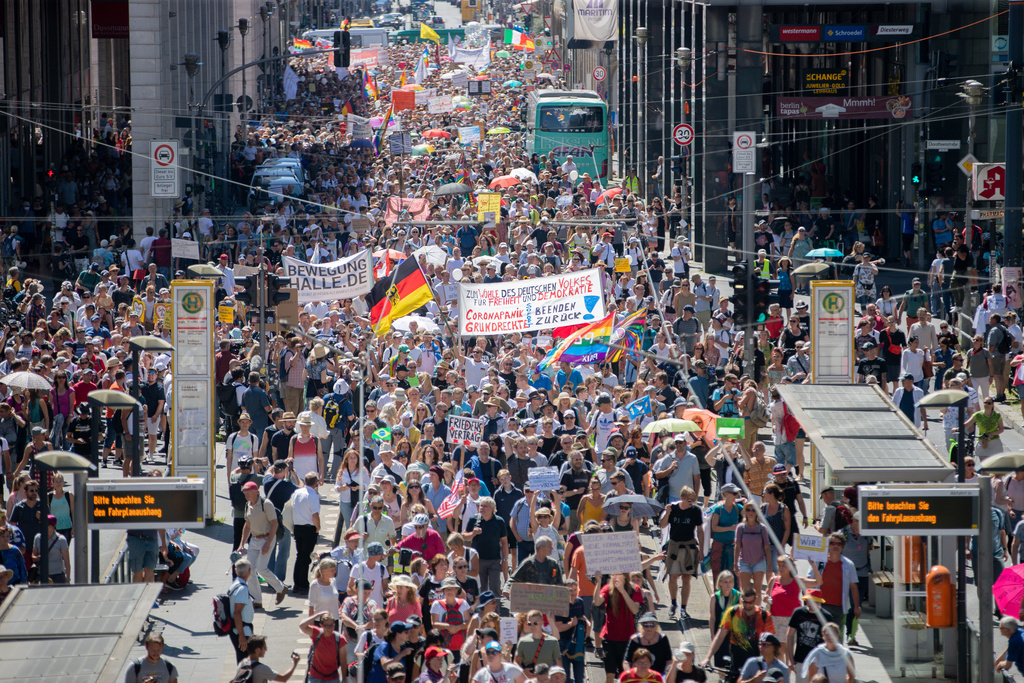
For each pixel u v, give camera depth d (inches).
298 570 1552.7
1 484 1731.1
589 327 2070.6
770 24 3823.8
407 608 1243.8
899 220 3831.2
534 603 1230.9
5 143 4141.2
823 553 1309.1
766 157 4490.7
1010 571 1277.1
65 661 935.7
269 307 2219.5
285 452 1754.4
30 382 1796.3
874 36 3769.7
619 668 1256.2
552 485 1494.8
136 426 1608.0
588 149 5137.8
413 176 4746.6
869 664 1343.5
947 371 2036.2
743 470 1663.4
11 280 2930.6
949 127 3688.5
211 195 4360.2
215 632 1364.4
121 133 5137.8
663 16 4889.3
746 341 2084.2
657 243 3336.6
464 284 2089.1
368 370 2091.5
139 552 1454.2
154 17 4259.4
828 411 1534.2
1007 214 2434.8
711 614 1284.4
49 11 4872.0
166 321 2086.6
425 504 1521.9
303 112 7086.6
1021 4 2418.8
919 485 1230.3
